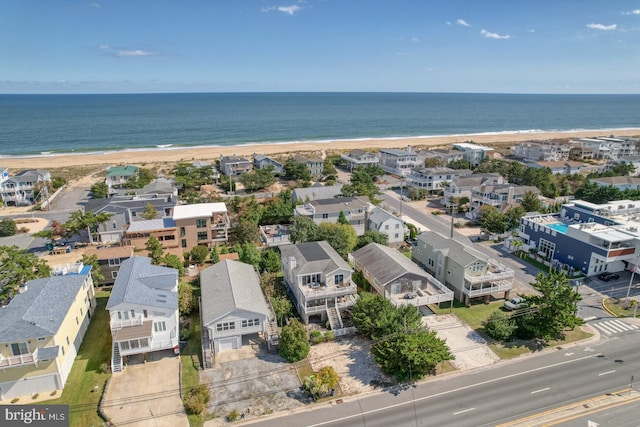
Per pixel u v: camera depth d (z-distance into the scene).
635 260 59.34
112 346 41.31
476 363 42.19
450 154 144.50
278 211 82.00
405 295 49.50
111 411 35.16
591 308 52.53
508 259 68.00
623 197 92.31
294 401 36.78
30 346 36.41
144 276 47.38
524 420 34.50
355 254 59.38
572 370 41.09
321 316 49.16
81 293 45.56
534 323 45.19
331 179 125.38
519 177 116.25
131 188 109.69
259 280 54.56
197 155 169.75
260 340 45.91
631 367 41.59
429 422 34.28
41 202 98.56
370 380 39.59
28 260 49.91
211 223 71.44
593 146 161.38
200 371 40.53
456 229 83.31
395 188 117.25
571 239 62.62
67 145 196.25
